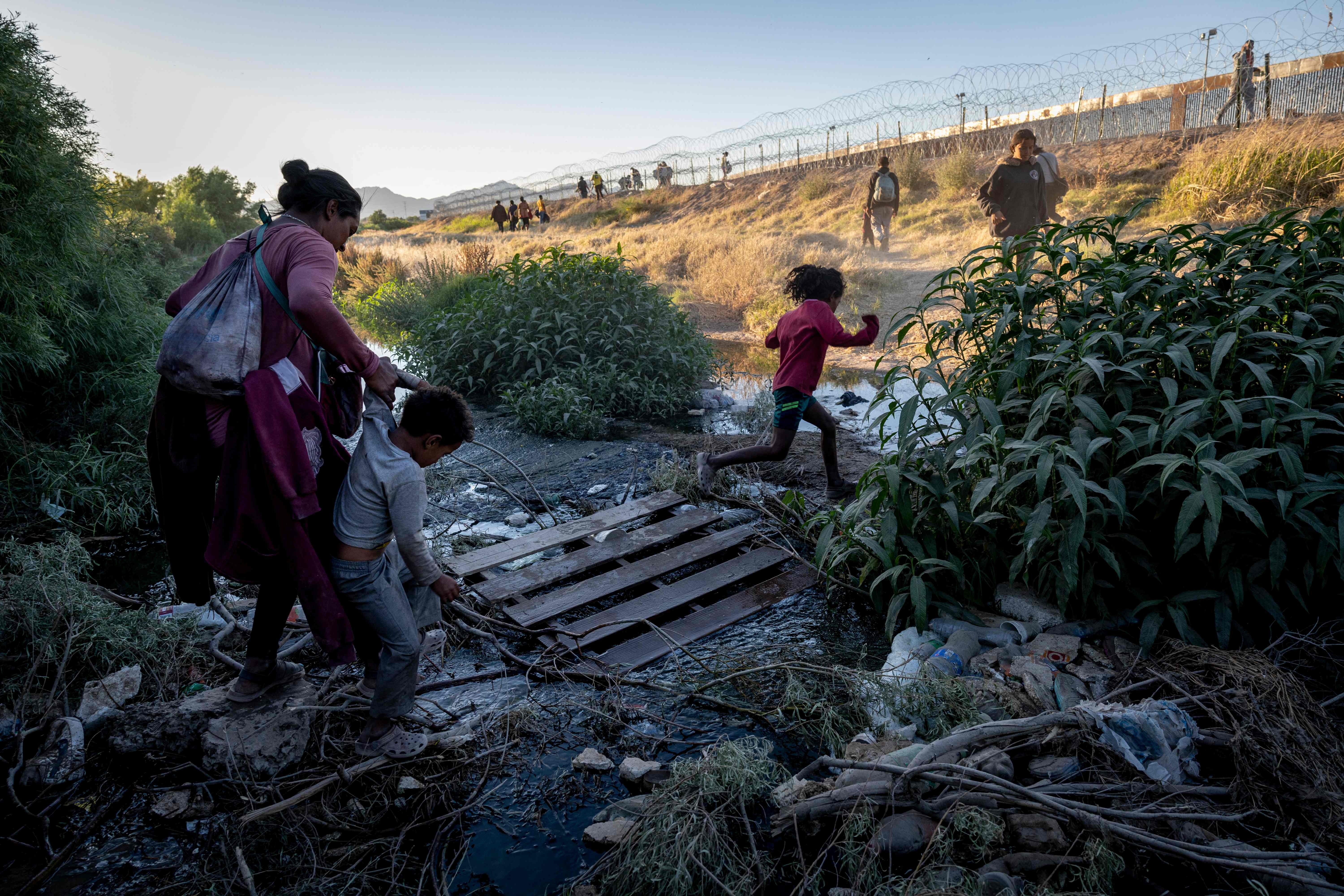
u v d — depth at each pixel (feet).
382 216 187.62
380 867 7.40
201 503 8.32
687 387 26.17
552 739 9.32
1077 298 12.05
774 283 41.50
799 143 86.33
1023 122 61.11
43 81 15.99
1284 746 7.57
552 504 17.07
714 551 13.97
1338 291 10.14
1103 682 9.14
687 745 9.12
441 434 7.89
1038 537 9.46
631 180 112.98
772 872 6.95
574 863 7.40
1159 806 7.24
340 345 7.46
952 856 6.88
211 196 87.45
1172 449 9.99
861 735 8.78
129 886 7.17
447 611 12.10
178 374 7.23
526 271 28.63
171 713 8.83
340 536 7.92
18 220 15.12
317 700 9.47
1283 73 44.32
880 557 11.02
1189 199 35.22
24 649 10.37
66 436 17.26
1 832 7.91
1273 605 9.36
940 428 11.82
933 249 43.24
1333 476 9.20
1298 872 6.19
